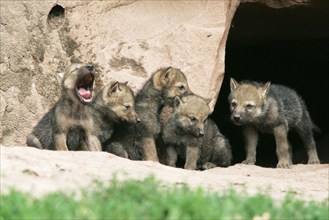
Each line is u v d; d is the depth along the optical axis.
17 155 11.00
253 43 21.00
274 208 8.98
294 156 20.25
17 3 16.05
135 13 16.72
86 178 10.24
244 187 10.70
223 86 21.70
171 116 15.34
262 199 9.11
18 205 8.26
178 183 10.43
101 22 16.44
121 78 16.17
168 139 15.45
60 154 11.57
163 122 15.55
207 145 16.12
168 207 8.34
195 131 15.05
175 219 7.98
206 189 10.45
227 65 21.94
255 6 17.56
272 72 22.31
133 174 10.84
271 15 18.31
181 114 15.16
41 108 15.88
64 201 8.56
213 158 16.31
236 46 21.31
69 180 10.04
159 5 16.83
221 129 21.23
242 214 8.51
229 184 11.01
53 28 16.19
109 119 14.79
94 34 16.36
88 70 13.68
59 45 16.16
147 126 15.18
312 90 22.70
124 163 11.62
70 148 14.23
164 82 15.41
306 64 22.45
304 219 8.72
